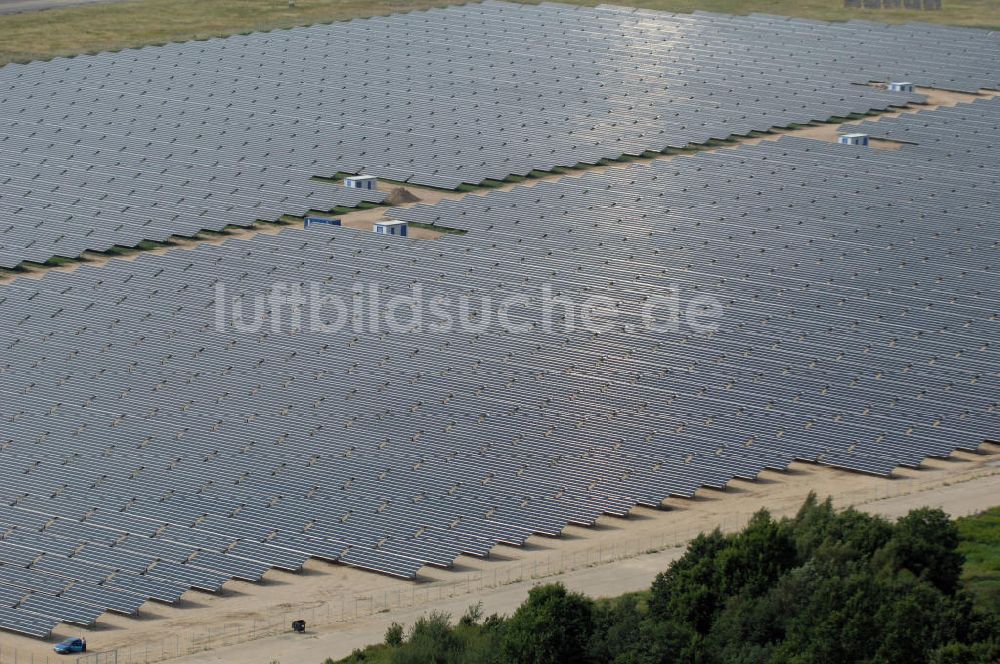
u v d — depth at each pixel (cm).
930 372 14312
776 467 12712
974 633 9025
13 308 15875
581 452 12825
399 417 13412
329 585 11012
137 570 11044
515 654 9181
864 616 8906
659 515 12044
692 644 9088
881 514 11750
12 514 11775
